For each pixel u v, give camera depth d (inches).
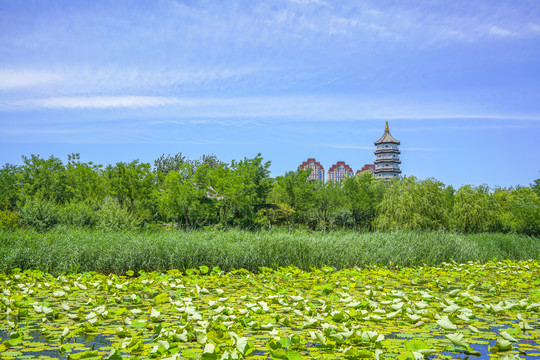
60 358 122.0
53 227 510.9
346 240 434.6
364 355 122.3
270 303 214.1
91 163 693.3
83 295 235.8
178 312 188.9
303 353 128.7
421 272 356.2
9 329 157.5
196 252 349.7
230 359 110.3
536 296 223.0
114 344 136.9
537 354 128.6
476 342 141.2
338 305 208.4
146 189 679.7
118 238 370.0
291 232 492.7
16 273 299.4
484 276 342.6
